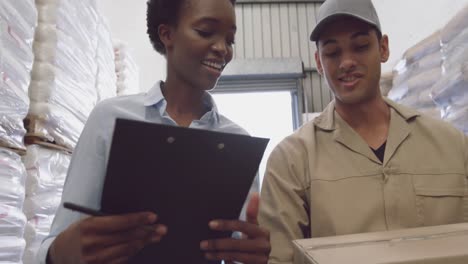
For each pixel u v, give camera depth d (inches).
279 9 135.2
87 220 21.4
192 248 24.5
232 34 31.5
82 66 56.0
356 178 36.9
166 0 31.5
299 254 26.8
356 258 22.8
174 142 20.8
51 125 46.4
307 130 40.7
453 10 59.9
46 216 46.3
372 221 35.3
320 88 131.3
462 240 24.9
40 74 45.1
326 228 35.7
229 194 23.9
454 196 36.0
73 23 52.2
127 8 104.9
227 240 24.6
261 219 37.0
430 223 35.3
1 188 36.1
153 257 23.9
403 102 64.6
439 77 54.3
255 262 24.9
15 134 39.2
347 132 39.0
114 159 20.3
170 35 31.8
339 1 37.0
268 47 133.0
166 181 21.8
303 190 37.6
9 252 36.6
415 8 72.9
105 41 69.9
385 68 86.6
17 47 39.1
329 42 38.2
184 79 31.7
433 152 37.9
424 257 21.8
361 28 37.2
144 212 21.6
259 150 23.2
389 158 37.2
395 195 35.8
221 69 31.3
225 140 21.9
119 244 21.7
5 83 36.6
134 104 31.9
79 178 27.7
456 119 49.1
